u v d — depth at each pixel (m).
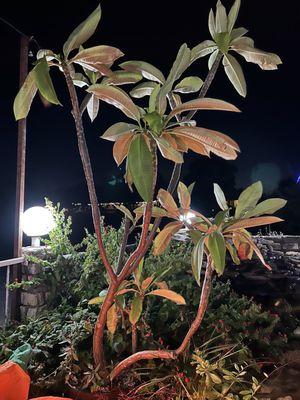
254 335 3.36
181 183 2.38
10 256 4.83
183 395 2.57
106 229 4.44
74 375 2.78
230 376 2.51
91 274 4.02
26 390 1.81
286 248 7.42
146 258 4.23
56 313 3.73
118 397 2.54
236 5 2.27
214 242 2.07
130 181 2.14
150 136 1.99
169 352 2.42
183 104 1.97
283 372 3.19
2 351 3.11
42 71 1.80
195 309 3.59
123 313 3.03
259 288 4.64
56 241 4.31
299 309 4.44
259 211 2.28
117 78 2.31
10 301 4.11
